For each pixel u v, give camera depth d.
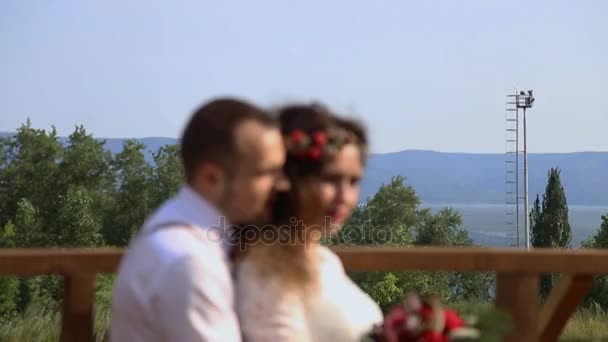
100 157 73.75
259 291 2.10
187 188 1.97
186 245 1.85
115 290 1.96
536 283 3.12
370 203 82.75
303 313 2.15
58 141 72.56
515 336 3.09
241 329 2.11
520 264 3.11
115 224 74.44
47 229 66.56
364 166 2.28
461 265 3.11
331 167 2.17
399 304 2.09
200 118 1.92
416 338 1.94
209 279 1.83
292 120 2.19
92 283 2.91
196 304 1.80
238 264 2.21
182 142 1.96
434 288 44.91
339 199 2.21
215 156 1.89
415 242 85.38
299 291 2.14
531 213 86.56
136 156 75.06
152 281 1.84
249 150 1.88
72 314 2.89
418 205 84.50
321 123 2.18
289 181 2.17
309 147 2.14
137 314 1.87
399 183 82.94
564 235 84.38
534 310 3.10
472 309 2.15
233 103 1.93
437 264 3.11
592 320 7.37
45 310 6.29
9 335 5.37
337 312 2.18
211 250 1.89
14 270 2.84
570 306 3.25
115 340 1.96
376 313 2.32
